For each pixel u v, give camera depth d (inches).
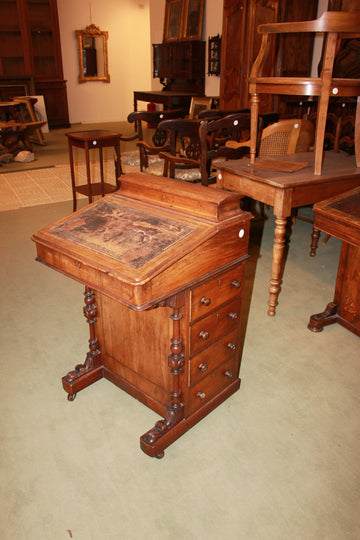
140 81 457.7
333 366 87.5
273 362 88.5
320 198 101.7
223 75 241.4
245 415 74.4
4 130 269.6
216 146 165.5
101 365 80.8
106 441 68.6
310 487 61.2
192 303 59.6
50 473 63.0
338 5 184.1
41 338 95.3
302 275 127.2
